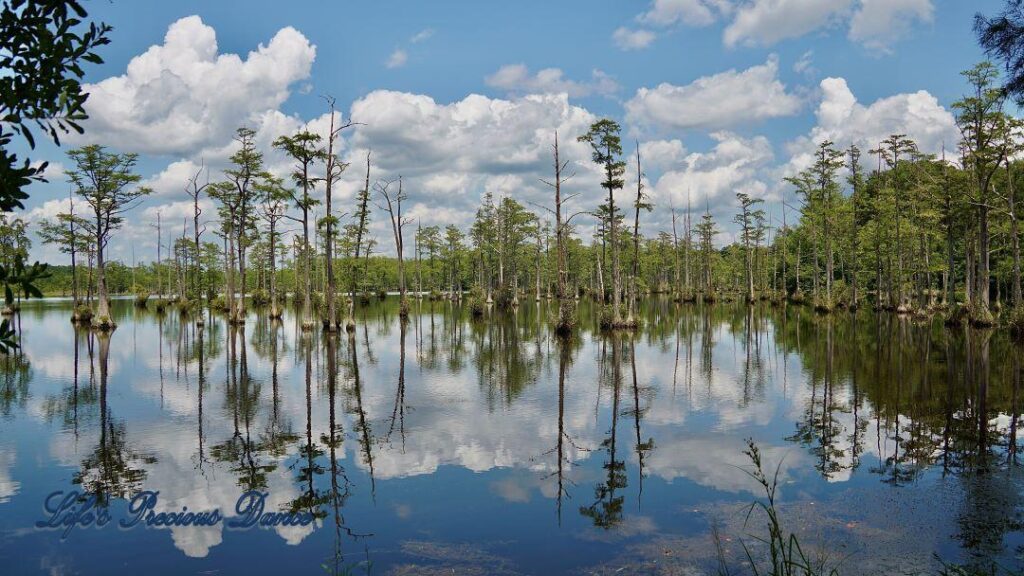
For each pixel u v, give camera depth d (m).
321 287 62.81
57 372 18.73
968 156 28.64
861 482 8.02
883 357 19.89
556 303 61.16
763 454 9.48
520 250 62.81
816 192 44.94
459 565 5.93
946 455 9.15
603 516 7.12
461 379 17.39
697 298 70.31
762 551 6.06
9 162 3.01
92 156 32.09
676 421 11.92
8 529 6.97
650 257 75.19
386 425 11.87
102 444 10.55
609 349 24.36
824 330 30.14
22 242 34.56
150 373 18.50
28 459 9.67
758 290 66.69
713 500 7.55
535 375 18.05
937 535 6.32
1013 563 5.68
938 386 14.70
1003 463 8.73
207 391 15.58
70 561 6.16
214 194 37.44
